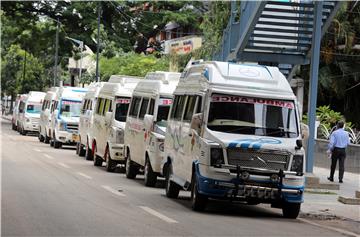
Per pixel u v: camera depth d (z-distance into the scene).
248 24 27.72
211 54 48.12
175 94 20.52
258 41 29.70
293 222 16.42
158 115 22.59
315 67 26.59
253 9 27.16
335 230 15.42
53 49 75.62
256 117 16.77
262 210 18.83
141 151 23.70
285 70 32.72
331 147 28.31
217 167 15.95
